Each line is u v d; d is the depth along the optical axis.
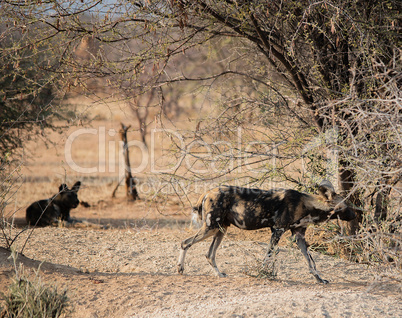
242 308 16.97
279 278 24.08
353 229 27.27
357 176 22.73
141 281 21.41
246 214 23.56
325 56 26.94
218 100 30.67
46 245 30.16
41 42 26.67
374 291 20.00
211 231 24.00
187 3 25.61
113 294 19.55
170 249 30.23
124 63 27.41
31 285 17.95
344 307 17.06
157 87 26.92
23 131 54.00
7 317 17.33
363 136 21.91
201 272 25.61
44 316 16.77
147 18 25.77
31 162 86.44
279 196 23.44
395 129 18.55
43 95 47.34
